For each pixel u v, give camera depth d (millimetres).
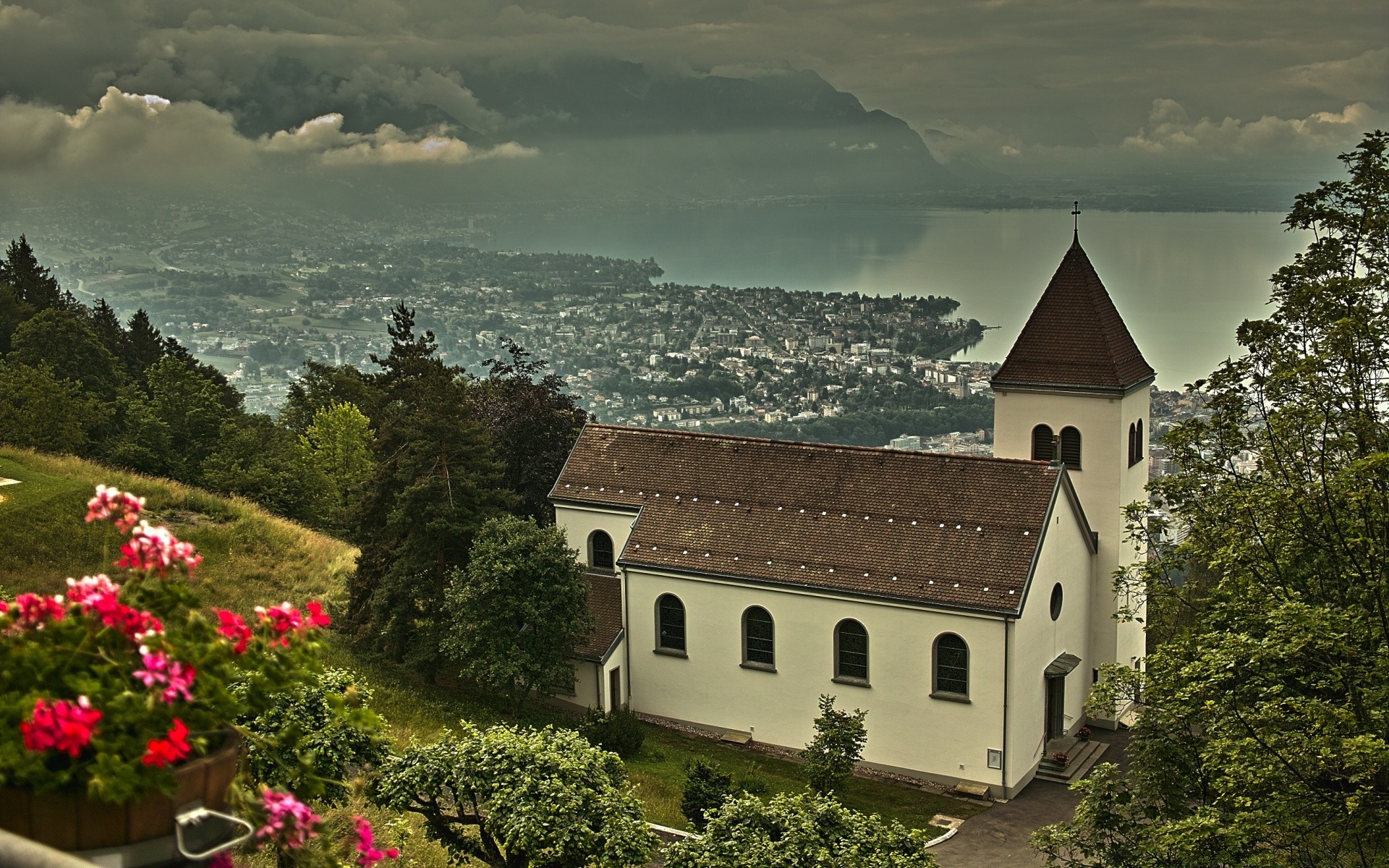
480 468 57531
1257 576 34344
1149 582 38250
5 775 7121
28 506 56031
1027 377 54844
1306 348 35906
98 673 7949
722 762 51219
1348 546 32531
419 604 55875
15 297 115750
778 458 56250
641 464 58562
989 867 43031
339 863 9898
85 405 82438
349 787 10664
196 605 9062
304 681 9547
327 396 111562
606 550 58219
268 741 9719
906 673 50094
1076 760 51875
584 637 53594
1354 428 32562
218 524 64438
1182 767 33969
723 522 54938
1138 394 55500
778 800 32500
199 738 7785
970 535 50500
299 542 64688
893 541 51500
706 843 31422
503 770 31469
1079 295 54969
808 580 51469
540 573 52000
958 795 49031
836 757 46438
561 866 30625
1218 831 28703
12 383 78500
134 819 7371
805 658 52031
